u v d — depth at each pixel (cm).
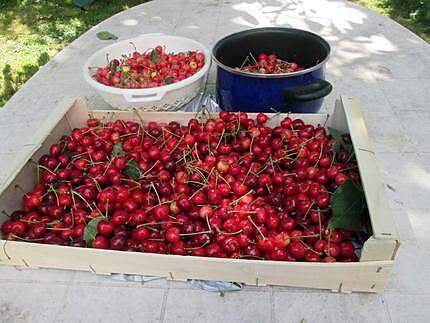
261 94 159
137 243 120
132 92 167
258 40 186
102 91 171
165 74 194
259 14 286
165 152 149
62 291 118
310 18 276
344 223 113
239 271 110
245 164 144
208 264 109
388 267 103
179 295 114
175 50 216
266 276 110
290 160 144
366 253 102
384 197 108
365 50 235
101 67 200
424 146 163
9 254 120
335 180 132
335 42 245
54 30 404
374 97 196
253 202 128
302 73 154
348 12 280
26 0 465
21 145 179
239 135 156
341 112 152
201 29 271
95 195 137
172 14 296
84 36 273
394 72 214
